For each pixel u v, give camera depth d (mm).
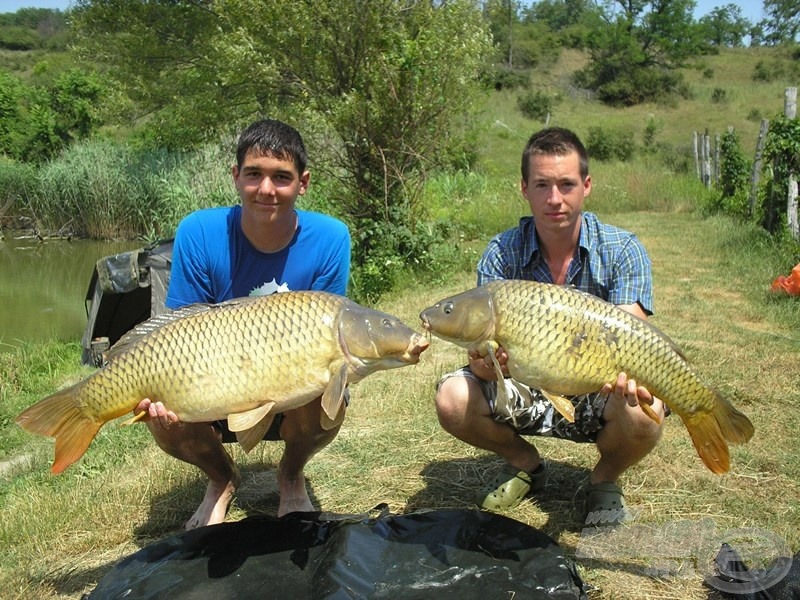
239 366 1372
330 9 5988
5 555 1789
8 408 3332
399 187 5633
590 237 1749
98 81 14758
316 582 1414
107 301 4199
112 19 10312
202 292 1759
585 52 31719
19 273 7832
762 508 1787
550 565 1433
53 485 2240
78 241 9781
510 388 1724
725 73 29188
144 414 1448
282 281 1758
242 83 8477
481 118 14664
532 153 1662
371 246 5379
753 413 2387
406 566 1437
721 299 4125
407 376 2945
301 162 1654
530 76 28375
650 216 8359
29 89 14742
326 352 1376
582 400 1734
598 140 16328
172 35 10359
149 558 1512
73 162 10062
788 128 5887
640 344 1425
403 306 4359
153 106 10711
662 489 1904
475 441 1832
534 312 1430
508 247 1817
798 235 5500
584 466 2070
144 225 9828
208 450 1750
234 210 1772
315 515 1653
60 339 5121
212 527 1587
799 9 39812
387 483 2025
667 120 21344
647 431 1650
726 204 7965
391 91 5414
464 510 1606
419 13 5969
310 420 1728
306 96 6305
